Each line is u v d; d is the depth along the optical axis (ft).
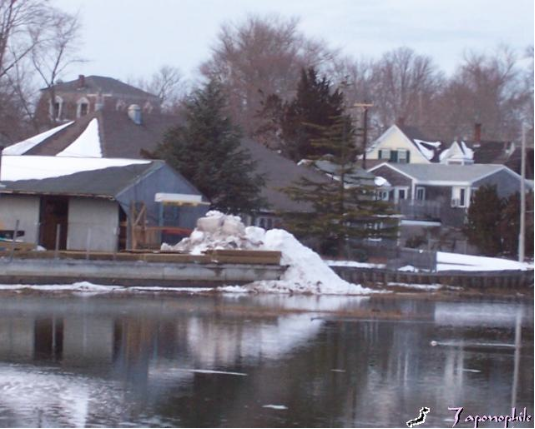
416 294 192.44
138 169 203.10
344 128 222.89
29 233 197.16
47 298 155.12
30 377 95.30
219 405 87.15
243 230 192.34
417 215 316.60
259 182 224.33
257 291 179.11
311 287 185.06
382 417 86.22
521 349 124.67
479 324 149.38
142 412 83.46
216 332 127.85
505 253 268.41
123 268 174.81
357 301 174.29
